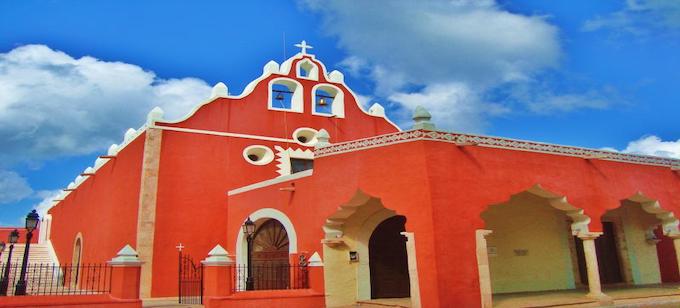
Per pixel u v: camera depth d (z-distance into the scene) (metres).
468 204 10.49
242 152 16.39
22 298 9.11
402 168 10.61
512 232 13.78
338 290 11.71
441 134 10.76
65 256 22.30
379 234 12.84
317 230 12.01
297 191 12.95
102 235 17.20
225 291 10.36
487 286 10.11
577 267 14.30
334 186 11.65
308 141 18.22
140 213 14.22
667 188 13.40
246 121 16.83
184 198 15.01
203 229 15.06
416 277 9.94
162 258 14.21
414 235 10.13
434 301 9.63
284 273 13.24
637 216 15.53
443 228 10.08
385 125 19.64
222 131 16.28
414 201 10.29
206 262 10.52
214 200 15.48
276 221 13.84
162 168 14.89
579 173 12.10
